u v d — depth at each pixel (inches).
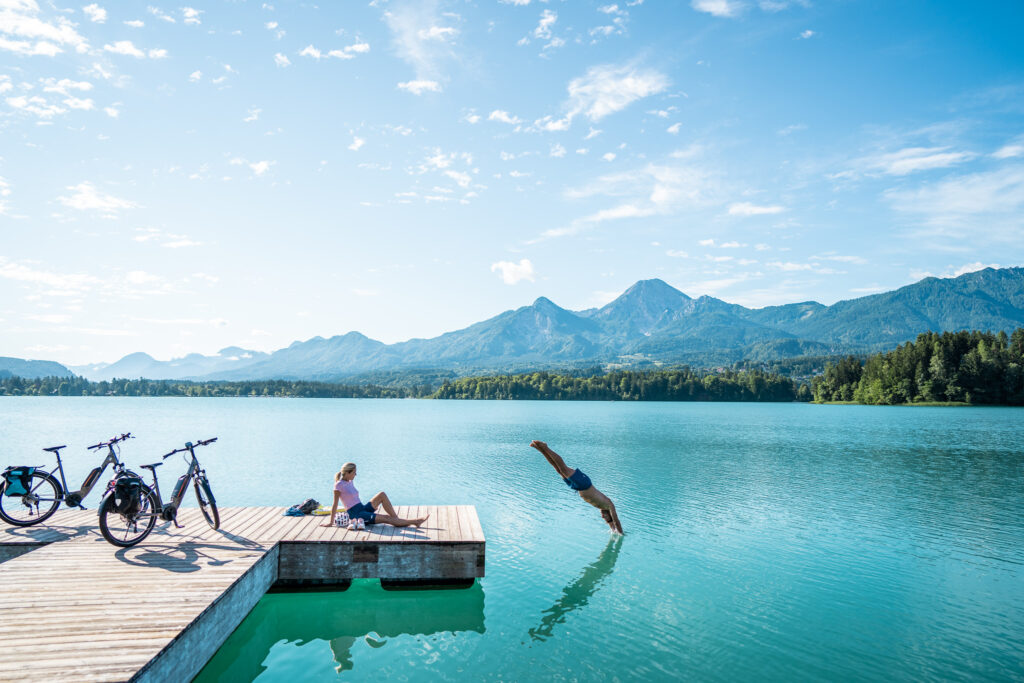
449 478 1141.1
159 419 3629.4
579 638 419.8
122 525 515.5
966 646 411.8
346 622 446.3
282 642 410.6
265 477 1143.0
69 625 301.4
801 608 478.6
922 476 1222.9
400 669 372.8
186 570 398.0
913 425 3093.0
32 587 358.6
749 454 1631.4
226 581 376.2
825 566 590.9
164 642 283.6
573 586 526.6
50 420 3400.6
